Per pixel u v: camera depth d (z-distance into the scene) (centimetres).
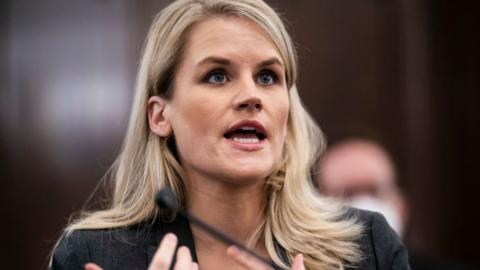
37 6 741
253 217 320
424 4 816
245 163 295
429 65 816
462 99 823
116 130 743
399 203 586
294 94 337
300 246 317
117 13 746
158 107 323
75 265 312
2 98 737
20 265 737
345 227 325
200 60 303
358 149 597
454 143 834
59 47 742
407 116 808
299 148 334
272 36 308
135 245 317
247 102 294
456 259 824
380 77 803
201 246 316
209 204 314
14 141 739
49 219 739
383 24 805
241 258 271
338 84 792
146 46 331
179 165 321
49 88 740
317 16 790
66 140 742
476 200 834
